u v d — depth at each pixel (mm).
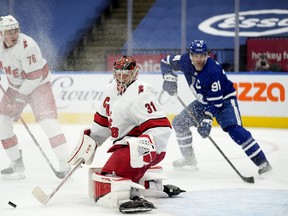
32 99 7543
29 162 8828
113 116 5734
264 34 19859
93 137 6094
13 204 5734
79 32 20219
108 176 5707
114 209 5645
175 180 7469
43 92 7578
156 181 6211
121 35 20250
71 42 20000
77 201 6059
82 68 19578
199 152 10164
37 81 7309
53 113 7594
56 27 20281
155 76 14406
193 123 8039
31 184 7105
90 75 14773
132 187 5754
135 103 5602
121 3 20875
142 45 20109
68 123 14922
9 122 7453
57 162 8852
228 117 7820
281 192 6684
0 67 7453
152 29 20500
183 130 8086
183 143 8133
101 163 8750
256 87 14086
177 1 21297
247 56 17141
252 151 7723
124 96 5664
